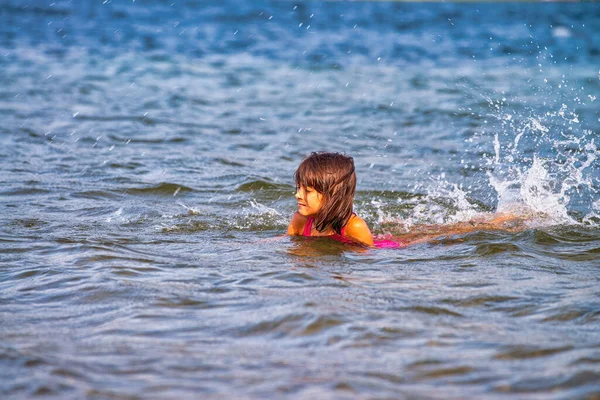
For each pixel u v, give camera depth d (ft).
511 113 152.05
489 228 71.46
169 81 202.49
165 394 33.53
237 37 348.79
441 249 63.82
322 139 129.49
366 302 47.11
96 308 46.26
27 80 190.90
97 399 32.81
